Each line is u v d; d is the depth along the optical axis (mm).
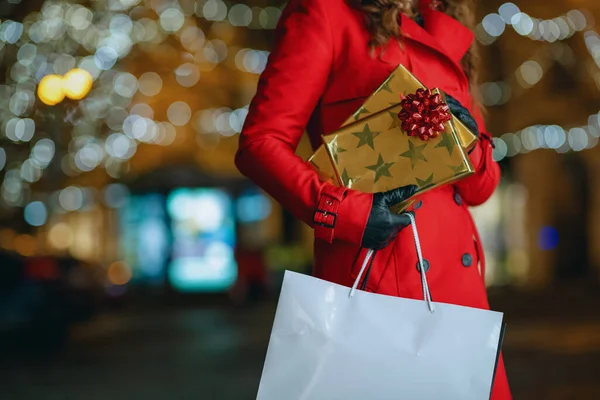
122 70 24984
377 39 2229
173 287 33219
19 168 25875
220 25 26422
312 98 2252
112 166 36312
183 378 12586
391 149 2115
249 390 11102
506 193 33375
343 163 2121
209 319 24984
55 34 21016
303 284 2008
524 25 19703
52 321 17078
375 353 1986
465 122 2188
